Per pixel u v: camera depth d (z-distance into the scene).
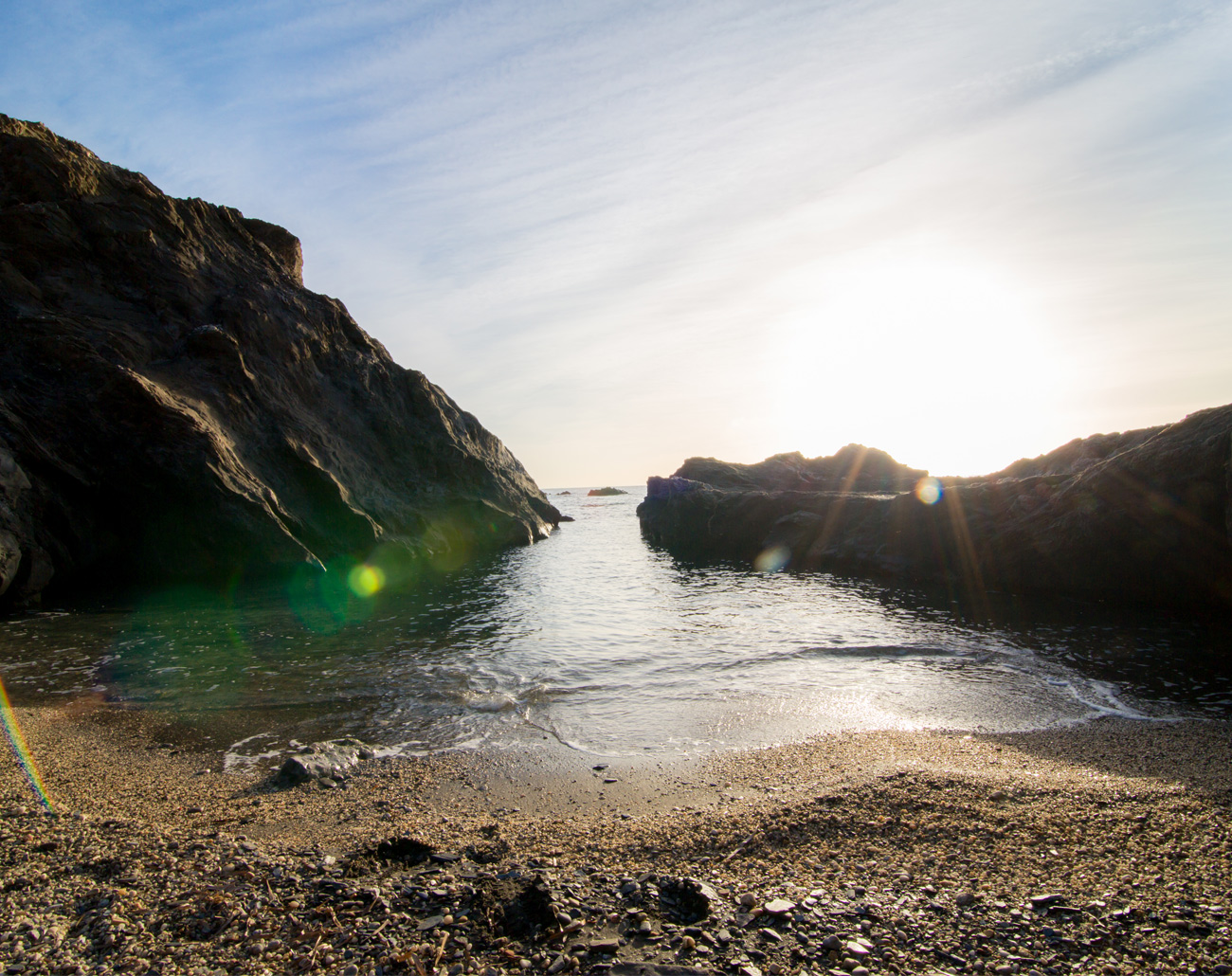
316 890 6.06
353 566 36.53
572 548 51.47
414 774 10.20
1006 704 13.15
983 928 5.20
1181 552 21.89
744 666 16.48
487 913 5.57
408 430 48.19
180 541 31.02
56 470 28.12
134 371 30.95
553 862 6.66
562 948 5.09
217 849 7.01
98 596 27.72
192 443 30.55
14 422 27.12
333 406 43.03
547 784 9.77
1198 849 6.45
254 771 10.36
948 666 16.09
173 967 4.91
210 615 23.80
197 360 34.84
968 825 7.18
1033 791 8.08
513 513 55.06
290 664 16.89
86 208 34.44
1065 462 32.59
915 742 11.11
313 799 9.28
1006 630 19.91
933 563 31.09
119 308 34.19
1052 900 5.57
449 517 47.50
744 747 11.16
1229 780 8.74
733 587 30.38
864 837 7.04
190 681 15.34
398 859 6.92
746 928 5.31
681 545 49.50
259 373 37.91
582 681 15.31
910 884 5.99
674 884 5.98
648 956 4.94
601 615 23.94
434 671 16.23
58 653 18.06
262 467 34.94
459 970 4.80
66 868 6.50
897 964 4.78
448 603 26.98
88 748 11.30
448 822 8.17
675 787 9.48
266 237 47.66
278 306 41.28
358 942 5.19
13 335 29.53
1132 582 23.44
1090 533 24.16
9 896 5.93
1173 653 16.72
